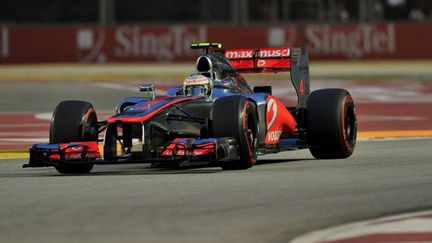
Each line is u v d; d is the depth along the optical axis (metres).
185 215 24.56
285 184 30.02
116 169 37.03
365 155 40.09
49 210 25.77
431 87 92.06
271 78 102.81
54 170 37.19
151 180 31.73
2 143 51.47
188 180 31.39
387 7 135.25
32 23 126.88
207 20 131.25
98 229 22.89
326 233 21.95
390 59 125.56
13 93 85.12
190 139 32.62
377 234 21.62
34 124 63.41
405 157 38.75
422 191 28.20
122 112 33.97
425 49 126.25
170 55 120.69
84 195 28.44
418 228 22.19
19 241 21.66
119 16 130.12
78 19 128.50
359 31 124.44
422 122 61.16
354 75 104.38
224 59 37.88
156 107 33.34
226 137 32.72
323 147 37.94
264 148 35.94
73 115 34.56
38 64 118.75
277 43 121.81
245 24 128.25
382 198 26.89
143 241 21.45
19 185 31.38
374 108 73.19
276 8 131.00
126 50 120.12
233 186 29.66
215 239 21.58
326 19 132.00
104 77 99.94
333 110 37.41
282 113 37.53
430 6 135.12
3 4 126.06
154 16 130.88
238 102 33.28
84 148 33.34
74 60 119.56
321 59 123.56
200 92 35.53
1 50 117.88
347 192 28.12
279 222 23.45
